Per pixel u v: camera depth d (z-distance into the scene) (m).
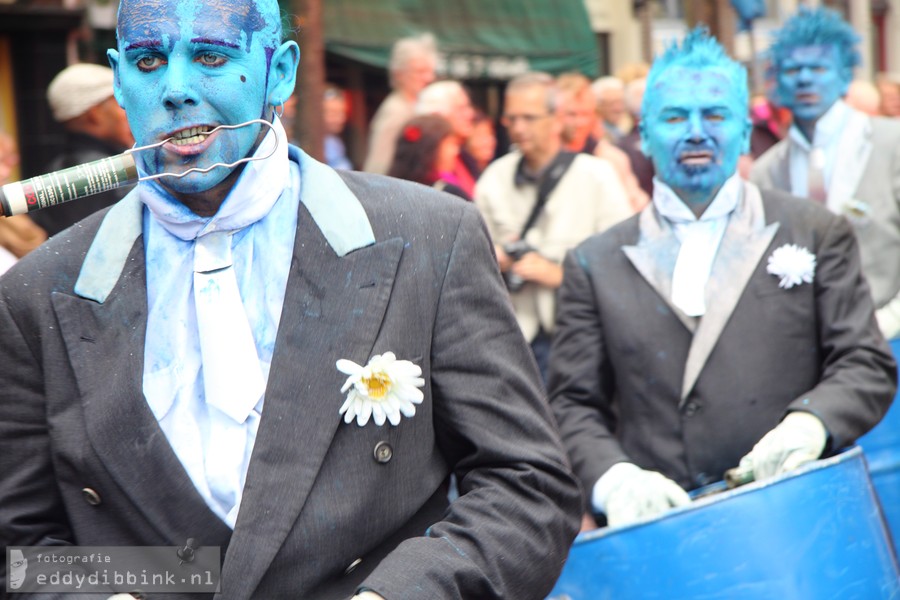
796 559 2.68
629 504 3.06
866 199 4.57
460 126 5.09
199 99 1.88
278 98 2.00
